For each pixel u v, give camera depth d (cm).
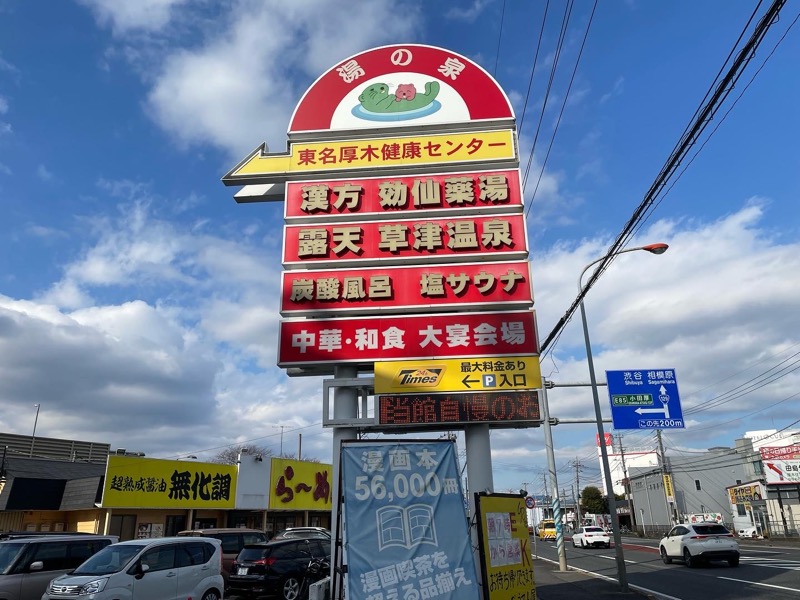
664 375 1984
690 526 2286
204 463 2917
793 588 1504
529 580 1057
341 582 871
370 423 1195
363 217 1352
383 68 1457
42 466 2989
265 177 1391
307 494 3569
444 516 884
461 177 1372
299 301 1293
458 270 1305
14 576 1291
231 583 1579
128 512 2603
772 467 4444
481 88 1429
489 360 1230
